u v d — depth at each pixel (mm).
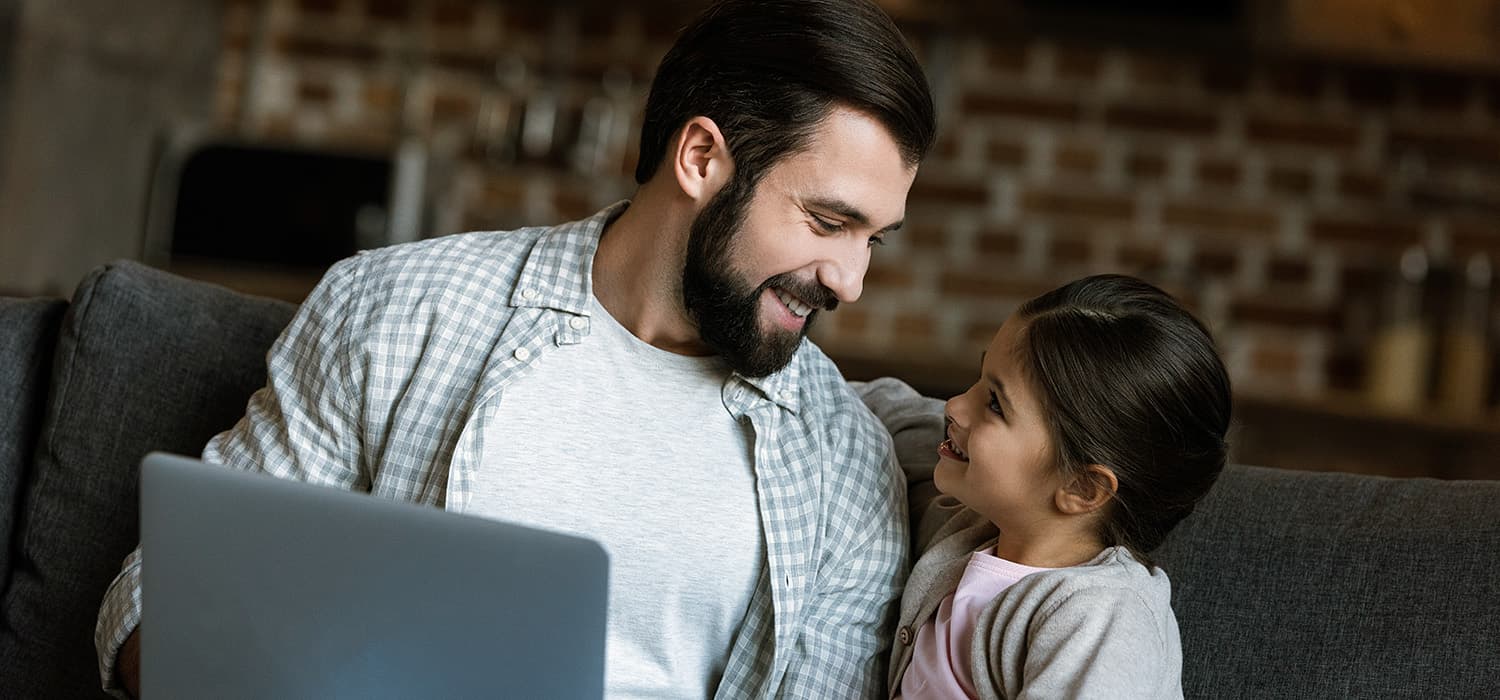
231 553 1065
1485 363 3912
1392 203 4102
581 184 4281
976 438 1329
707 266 1307
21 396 1566
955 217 4195
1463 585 1287
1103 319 1302
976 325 4176
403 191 3709
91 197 3770
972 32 4105
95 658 1467
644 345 1368
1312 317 4113
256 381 1543
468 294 1354
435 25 4316
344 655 1060
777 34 1295
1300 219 4125
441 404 1321
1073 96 4176
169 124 4090
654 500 1325
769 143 1281
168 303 1558
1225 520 1374
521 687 1028
